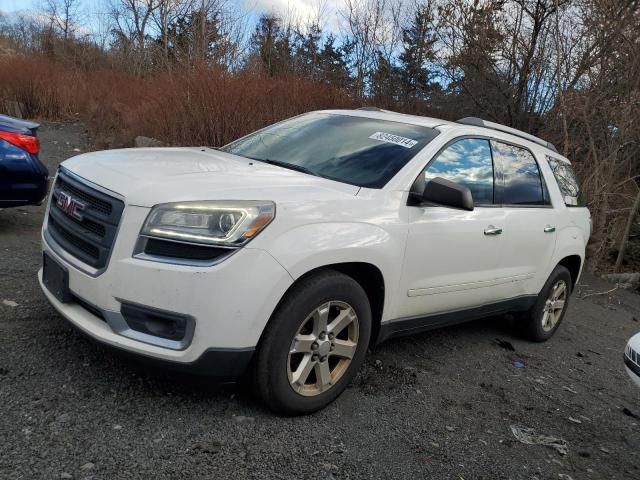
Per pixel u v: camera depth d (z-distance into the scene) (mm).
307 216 3078
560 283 5484
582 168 10500
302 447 2922
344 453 2945
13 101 17062
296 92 10836
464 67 12688
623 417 4168
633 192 11094
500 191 4535
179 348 2789
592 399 4391
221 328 2783
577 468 3295
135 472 2508
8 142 5410
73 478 2400
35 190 5609
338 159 3889
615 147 10180
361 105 12500
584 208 5871
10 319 3748
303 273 3012
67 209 3217
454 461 3084
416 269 3699
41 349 3412
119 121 14289
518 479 3043
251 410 3166
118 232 2863
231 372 2881
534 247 4863
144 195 2881
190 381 2938
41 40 29688
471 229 4070
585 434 3752
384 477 2816
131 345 2807
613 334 6723
